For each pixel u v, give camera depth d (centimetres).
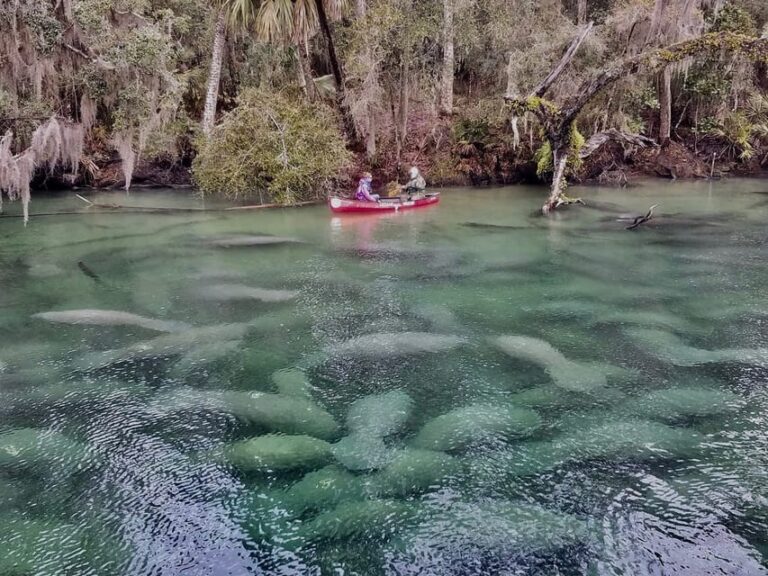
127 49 1441
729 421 530
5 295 884
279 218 1488
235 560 376
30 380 611
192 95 1889
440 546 381
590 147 1562
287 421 526
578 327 755
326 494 429
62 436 513
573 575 357
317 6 1596
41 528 404
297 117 1549
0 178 1266
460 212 1559
